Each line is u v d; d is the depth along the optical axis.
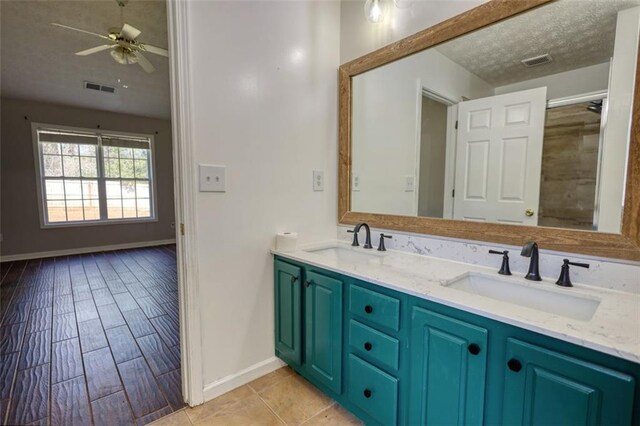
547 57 1.26
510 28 1.34
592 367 0.77
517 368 0.90
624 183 1.08
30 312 2.81
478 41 1.44
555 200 1.25
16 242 4.76
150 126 5.85
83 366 1.96
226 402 1.62
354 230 1.90
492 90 1.41
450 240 1.57
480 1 1.41
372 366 1.33
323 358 1.57
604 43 1.13
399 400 1.24
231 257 1.67
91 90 4.25
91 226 5.39
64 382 1.79
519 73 1.33
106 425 1.47
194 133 1.48
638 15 1.06
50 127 4.91
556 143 1.25
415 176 1.72
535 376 0.87
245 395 1.67
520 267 1.33
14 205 4.71
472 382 1.00
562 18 1.22
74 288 3.47
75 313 2.79
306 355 1.68
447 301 1.05
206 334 1.60
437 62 1.58
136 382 1.79
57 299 3.13
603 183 1.13
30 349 2.16
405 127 1.75
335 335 1.50
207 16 1.49
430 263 1.53
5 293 3.30
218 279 1.62
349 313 1.42
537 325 0.85
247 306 1.75
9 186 4.66
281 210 1.85
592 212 1.16
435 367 1.10
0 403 1.62
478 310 0.97
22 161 4.74
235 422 1.48
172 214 6.24
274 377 1.83
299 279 1.67
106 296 3.23
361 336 1.37
